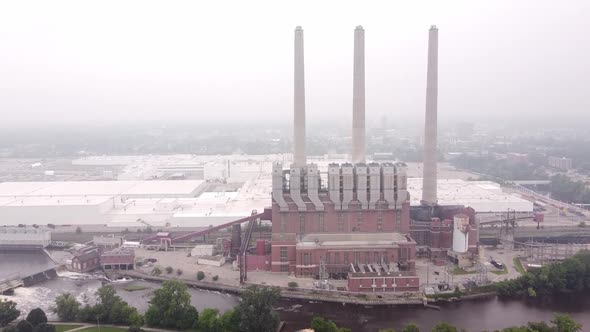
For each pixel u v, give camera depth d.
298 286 190.88
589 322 163.62
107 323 158.75
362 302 177.62
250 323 147.50
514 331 136.62
